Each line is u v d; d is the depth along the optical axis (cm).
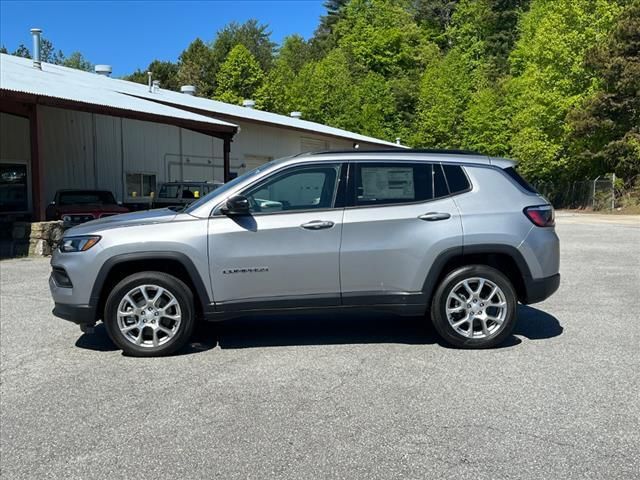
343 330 661
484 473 340
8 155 1892
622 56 3534
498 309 580
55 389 486
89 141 2095
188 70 7288
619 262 1213
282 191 577
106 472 349
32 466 358
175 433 399
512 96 5066
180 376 512
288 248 560
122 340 566
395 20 6906
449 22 7738
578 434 388
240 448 375
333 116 5656
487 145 5106
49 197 1977
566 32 3859
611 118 3628
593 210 3738
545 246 580
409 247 565
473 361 541
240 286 561
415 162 586
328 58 6206
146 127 2300
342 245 562
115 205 1734
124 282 562
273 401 451
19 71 1912
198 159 2544
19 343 626
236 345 607
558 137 4022
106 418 426
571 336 626
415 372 512
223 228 559
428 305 577
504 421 409
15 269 1168
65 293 566
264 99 5459
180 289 565
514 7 6944
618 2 3778
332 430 399
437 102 5331
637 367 521
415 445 375
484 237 567
